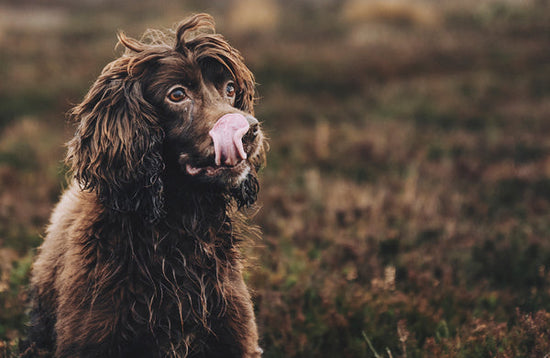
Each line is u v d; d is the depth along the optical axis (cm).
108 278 255
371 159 766
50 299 291
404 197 590
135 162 258
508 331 339
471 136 881
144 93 262
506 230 519
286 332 337
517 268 443
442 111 1059
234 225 300
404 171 718
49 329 302
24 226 502
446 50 1538
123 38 269
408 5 2089
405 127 935
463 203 596
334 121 1018
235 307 280
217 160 243
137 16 2531
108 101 261
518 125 950
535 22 1905
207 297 277
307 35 1858
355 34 1823
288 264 426
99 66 1409
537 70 1351
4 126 1009
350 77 1327
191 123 259
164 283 267
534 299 386
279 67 1392
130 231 262
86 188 264
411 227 514
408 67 1409
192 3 2755
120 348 259
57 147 799
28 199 584
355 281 410
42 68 1380
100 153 259
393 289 376
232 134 243
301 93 1234
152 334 266
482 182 671
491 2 2175
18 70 1357
